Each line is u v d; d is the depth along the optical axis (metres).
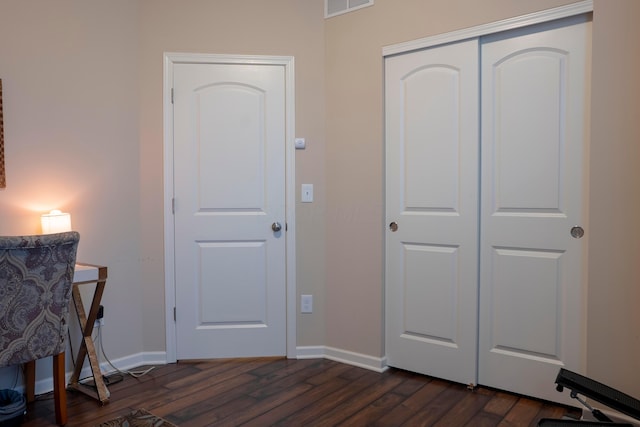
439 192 2.87
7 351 2.08
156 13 3.18
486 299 2.76
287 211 3.28
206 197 3.24
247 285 3.28
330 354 3.29
